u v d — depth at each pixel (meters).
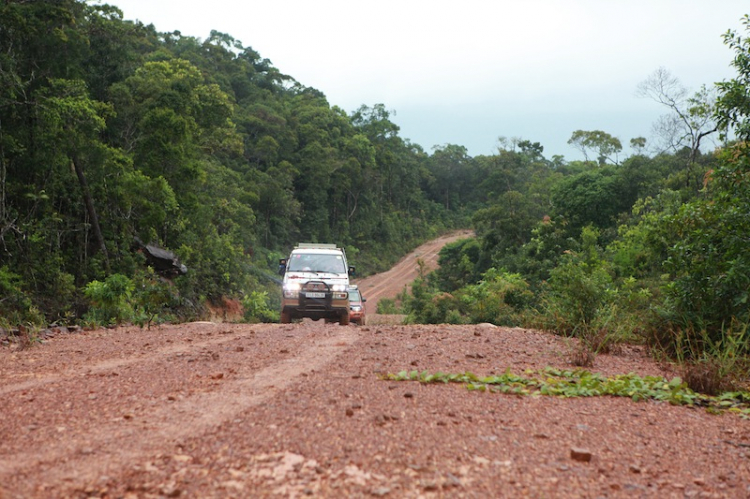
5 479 2.52
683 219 7.91
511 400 4.36
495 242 69.56
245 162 84.56
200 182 42.22
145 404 4.04
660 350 7.50
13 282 24.47
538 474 2.74
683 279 7.62
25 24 27.20
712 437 3.63
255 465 2.72
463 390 4.64
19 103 26.75
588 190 54.41
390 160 113.94
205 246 41.28
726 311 7.28
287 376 5.18
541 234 53.62
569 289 9.27
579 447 3.23
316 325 10.78
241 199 65.94
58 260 28.09
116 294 12.96
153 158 35.62
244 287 45.72
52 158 28.36
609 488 2.61
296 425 3.41
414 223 118.56
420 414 3.75
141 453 2.89
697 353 6.94
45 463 2.74
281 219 81.00
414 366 5.88
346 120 122.94
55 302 26.20
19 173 29.09
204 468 2.67
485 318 22.75
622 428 3.73
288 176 82.06
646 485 2.69
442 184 143.88
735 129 8.30
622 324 8.78
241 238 58.75
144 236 34.16
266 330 9.61
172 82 38.66
